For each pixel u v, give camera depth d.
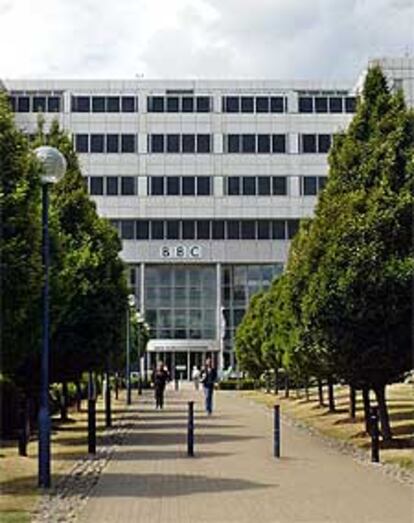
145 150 94.00
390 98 25.28
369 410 25.39
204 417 37.84
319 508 14.35
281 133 94.62
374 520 13.27
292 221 94.81
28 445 23.73
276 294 49.03
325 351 23.45
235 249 94.88
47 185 17.67
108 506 14.67
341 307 23.00
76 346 30.16
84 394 49.75
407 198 23.36
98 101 93.88
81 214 31.92
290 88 95.06
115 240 34.22
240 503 14.89
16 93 92.69
